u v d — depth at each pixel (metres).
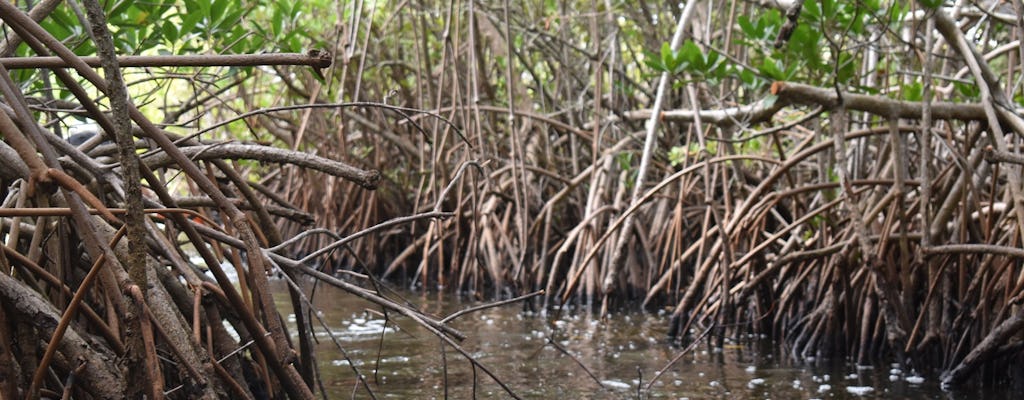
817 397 5.63
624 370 6.32
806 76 8.51
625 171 9.98
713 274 8.49
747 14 10.06
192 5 4.96
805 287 7.50
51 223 3.60
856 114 8.91
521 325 8.26
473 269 10.72
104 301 3.52
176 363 3.60
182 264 3.64
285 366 3.30
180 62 3.02
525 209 9.64
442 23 12.61
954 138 6.77
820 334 6.95
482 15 11.81
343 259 13.18
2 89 2.60
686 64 6.79
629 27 12.24
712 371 6.38
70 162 3.28
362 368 6.14
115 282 2.81
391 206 13.18
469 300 10.24
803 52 6.41
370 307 9.12
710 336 7.40
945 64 7.71
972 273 6.45
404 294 10.85
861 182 6.95
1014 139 6.27
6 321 3.04
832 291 6.89
